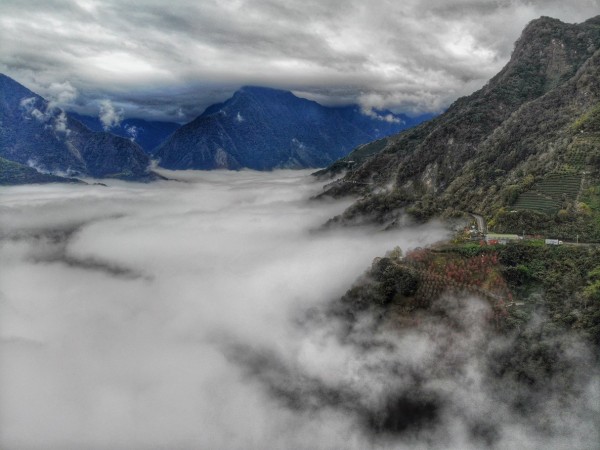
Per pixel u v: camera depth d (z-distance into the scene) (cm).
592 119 19512
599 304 11675
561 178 17612
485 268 14125
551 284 13038
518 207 17162
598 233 14562
